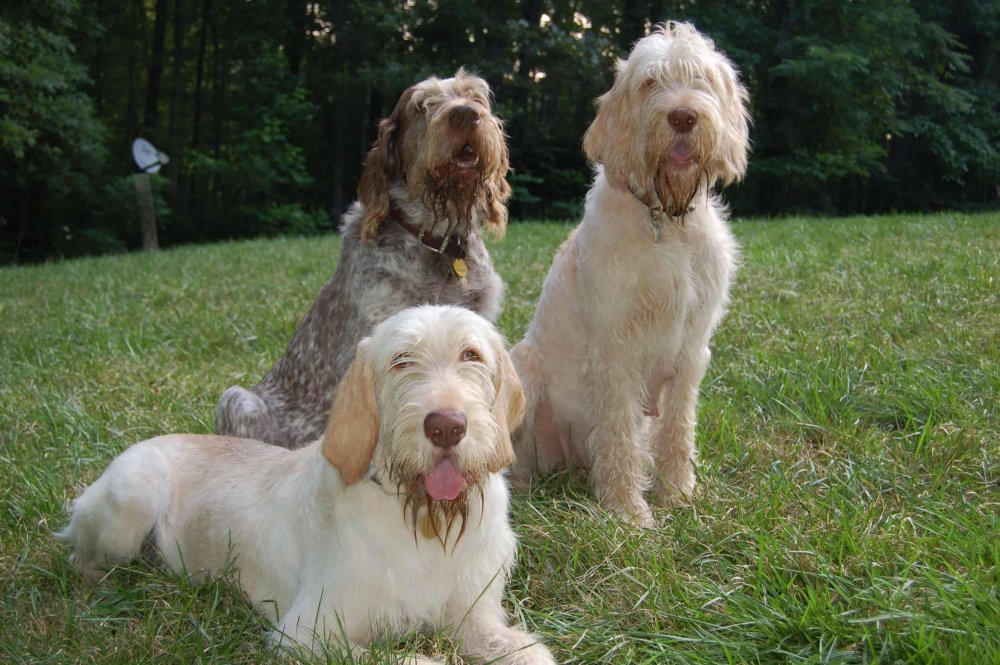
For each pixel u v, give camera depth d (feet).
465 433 5.62
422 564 5.96
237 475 6.84
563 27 48.32
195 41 59.06
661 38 7.42
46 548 7.02
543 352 8.20
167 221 43.57
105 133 38.91
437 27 42.88
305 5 47.93
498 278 8.76
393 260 8.22
